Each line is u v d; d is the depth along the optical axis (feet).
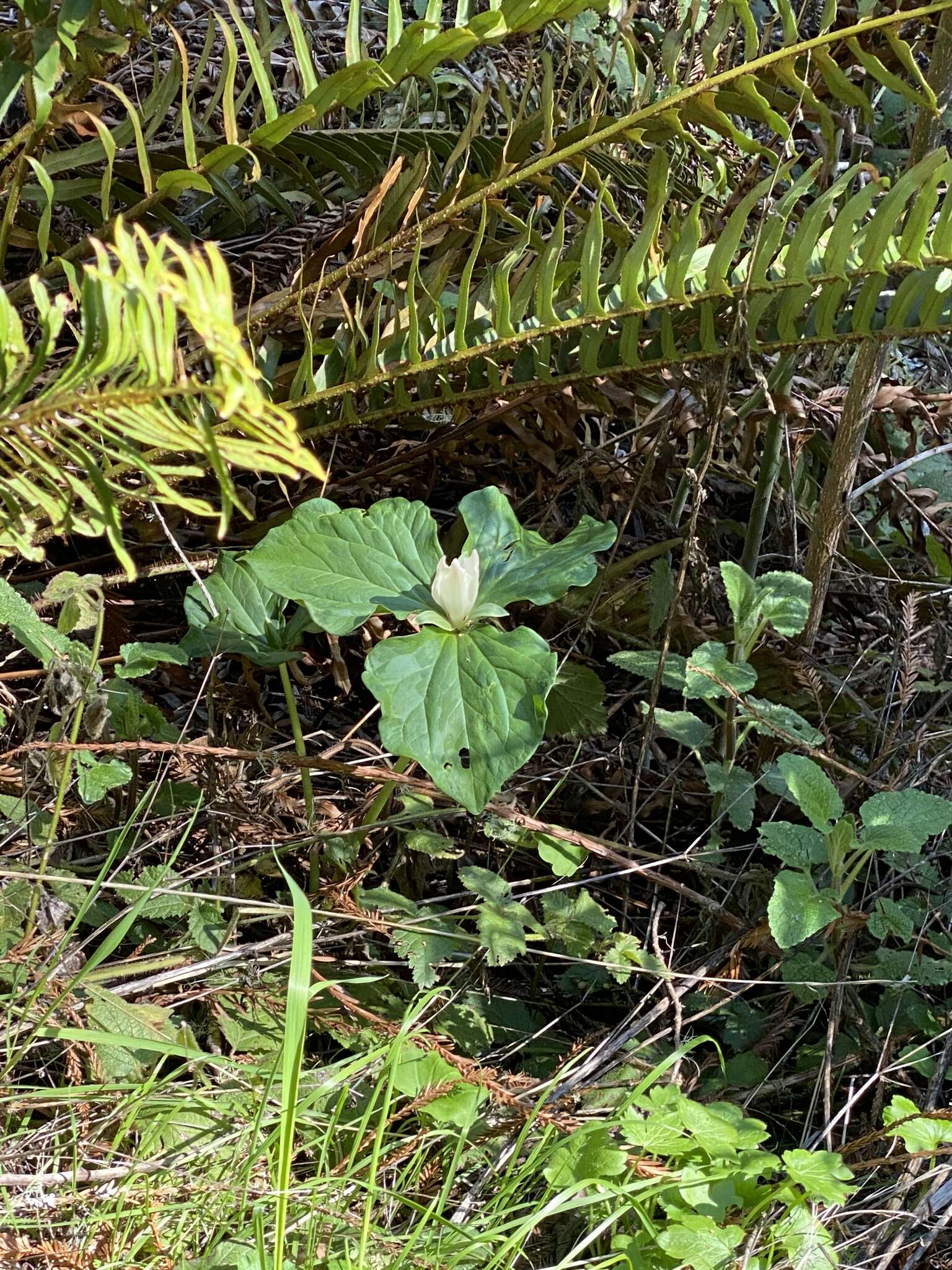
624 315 3.19
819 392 4.36
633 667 3.48
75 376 1.99
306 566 2.96
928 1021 3.17
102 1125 2.54
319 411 3.47
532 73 3.76
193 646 3.19
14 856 3.03
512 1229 2.64
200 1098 2.61
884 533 4.56
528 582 3.01
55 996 2.73
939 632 3.94
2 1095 2.57
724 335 3.41
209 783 3.21
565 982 3.29
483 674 2.79
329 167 4.12
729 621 4.14
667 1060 2.73
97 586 3.03
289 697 3.28
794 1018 3.30
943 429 3.99
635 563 3.96
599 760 3.68
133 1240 2.39
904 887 3.61
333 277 3.23
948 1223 2.84
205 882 3.17
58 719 3.44
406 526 3.10
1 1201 2.38
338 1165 2.56
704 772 3.72
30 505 3.02
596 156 3.92
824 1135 2.87
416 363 3.25
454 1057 2.74
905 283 3.05
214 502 3.82
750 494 4.54
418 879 3.40
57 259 3.16
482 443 4.09
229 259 4.19
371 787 3.55
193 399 1.95
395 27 2.99
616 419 4.52
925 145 3.41
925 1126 2.64
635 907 3.60
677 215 3.51
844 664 4.23
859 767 3.85
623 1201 2.58
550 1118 2.67
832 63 2.99
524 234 3.22
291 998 2.16
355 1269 2.36
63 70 2.99
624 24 3.83
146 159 3.00
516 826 3.26
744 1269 2.40
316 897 3.18
